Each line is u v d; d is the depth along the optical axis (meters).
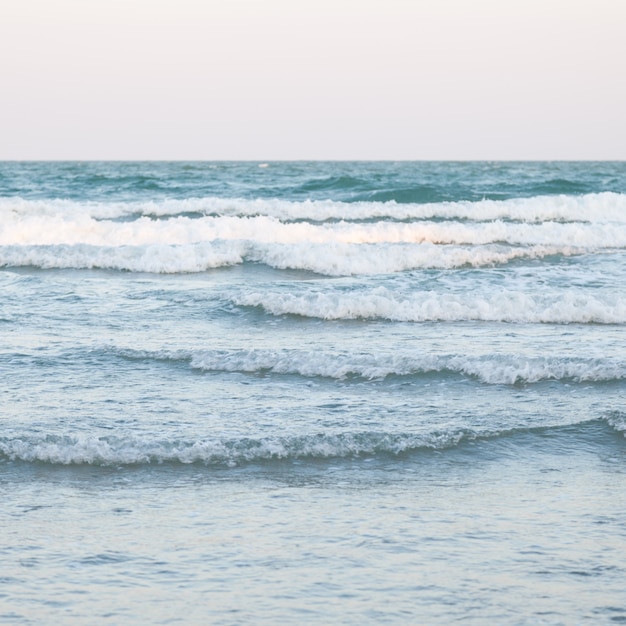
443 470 7.99
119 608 5.20
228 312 14.72
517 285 16.61
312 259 19.50
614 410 9.38
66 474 7.81
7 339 12.74
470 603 5.26
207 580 5.60
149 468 7.98
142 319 14.26
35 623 4.98
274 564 5.86
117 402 9.77
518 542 6.22
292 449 8.35
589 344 12.38
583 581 5.56
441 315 14.38
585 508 6.95
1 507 6.97
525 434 8.89
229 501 7.16
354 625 4.99
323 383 10.70
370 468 8.04
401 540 6.28
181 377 10.91
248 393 10.22
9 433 8.49
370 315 14.45
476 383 10.55
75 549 6.11
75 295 16.05
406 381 10.68
